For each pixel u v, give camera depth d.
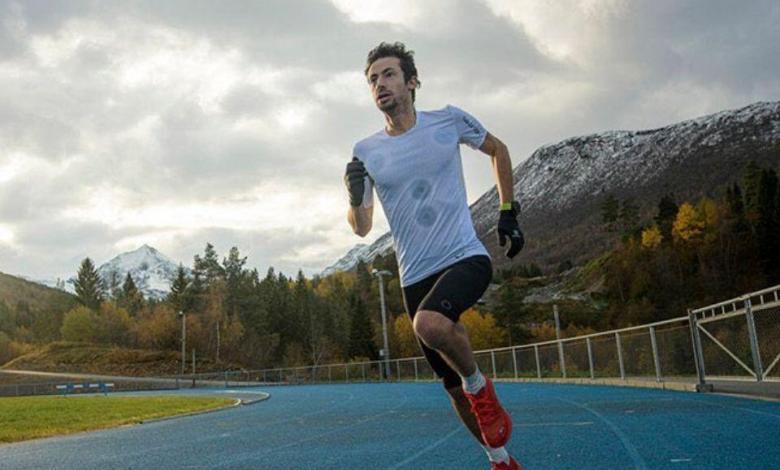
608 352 19.62
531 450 6.02
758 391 11.24
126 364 104.31
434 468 5.39
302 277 140.38
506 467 2.82
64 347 117.75
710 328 13.51
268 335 119.62
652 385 16.42
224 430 11.11
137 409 19.58
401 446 7.16
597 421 8.55
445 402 16.31
